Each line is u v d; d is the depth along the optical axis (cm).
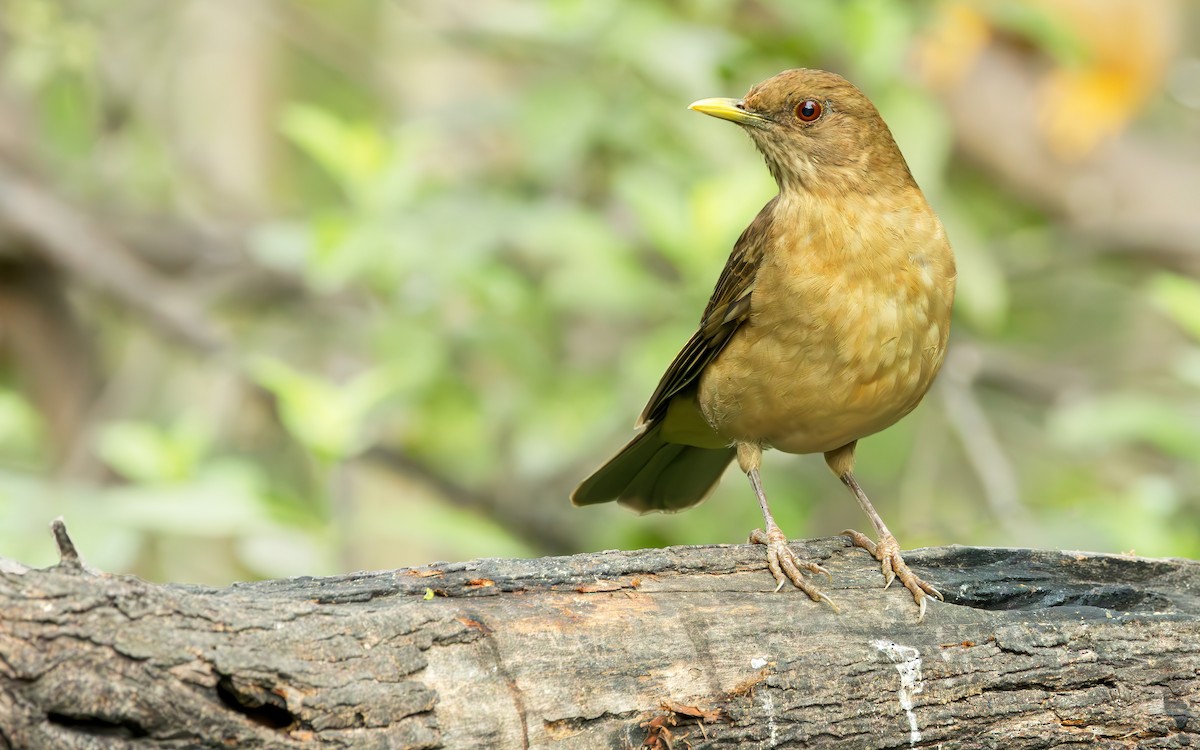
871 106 773
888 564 685
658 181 1168
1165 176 1480
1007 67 1469
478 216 1177
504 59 1358
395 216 1190
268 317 1499
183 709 493
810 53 1208
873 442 1402
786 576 655
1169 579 717
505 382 1305
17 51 1441
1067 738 630
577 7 1180
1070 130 1461
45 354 1484
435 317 1203
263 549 1026
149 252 1482
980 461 1251
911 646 627
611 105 1200
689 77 1146
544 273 1375
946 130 1221
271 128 1622
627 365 1175
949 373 1307
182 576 1358
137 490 1062
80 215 1432
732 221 1120
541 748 561
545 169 1199
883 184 764
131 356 1545
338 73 1652
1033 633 636
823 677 610
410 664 539
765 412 786
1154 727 633
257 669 505
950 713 620
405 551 1326
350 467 1209
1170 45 1466
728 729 595
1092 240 1444
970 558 723
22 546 984
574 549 1370
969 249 1186
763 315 761
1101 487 1430
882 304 745
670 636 600
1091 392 1356
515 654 565
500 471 1396
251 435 1467
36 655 475
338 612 538
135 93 1528
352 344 1433
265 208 1570
